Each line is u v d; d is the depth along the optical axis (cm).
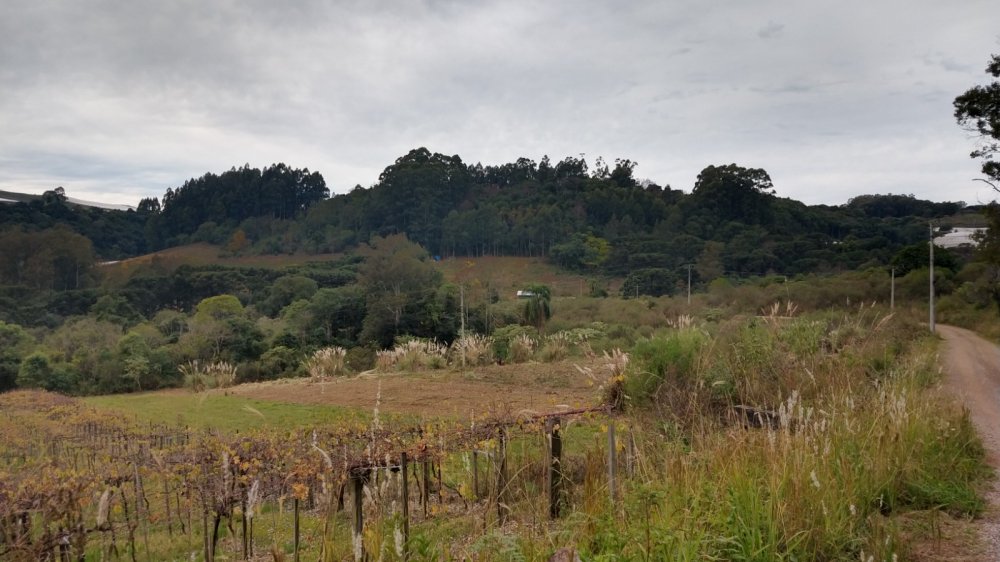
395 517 382
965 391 1102
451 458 606
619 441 538
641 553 313
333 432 708
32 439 1066
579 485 510
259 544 541
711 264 6794
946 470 511
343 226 11012
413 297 4034
